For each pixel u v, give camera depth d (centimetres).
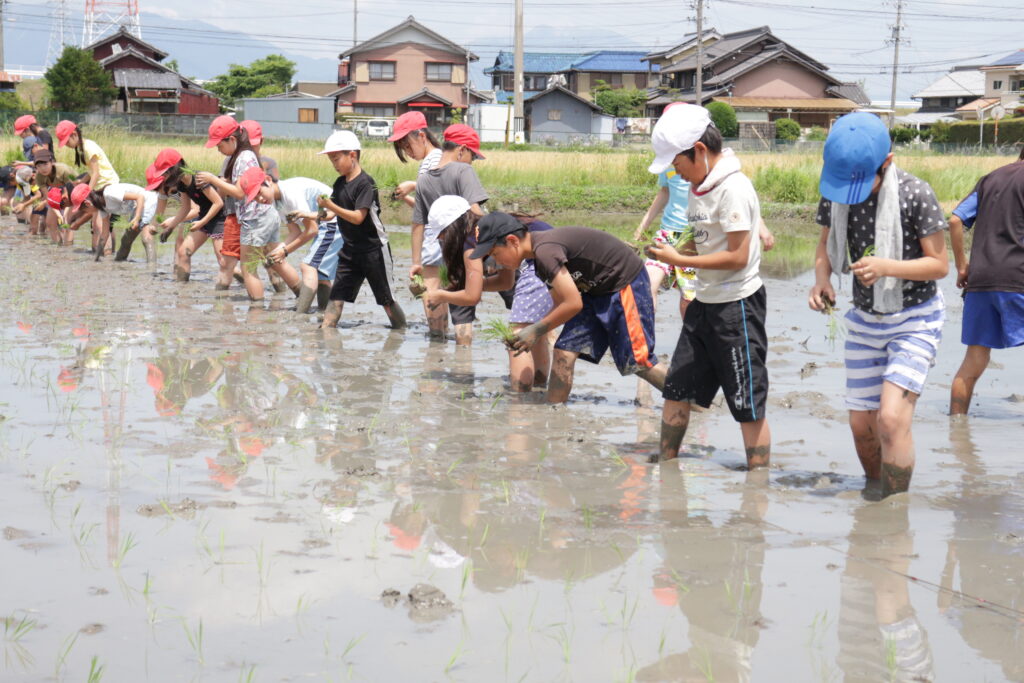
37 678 262
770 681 264
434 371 677
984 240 561
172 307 925
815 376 683
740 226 428
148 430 511
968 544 366
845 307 995
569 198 2370
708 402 467
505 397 607
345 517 388
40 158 1465
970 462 481
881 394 423
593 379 673
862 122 396
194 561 341
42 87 7106
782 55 6706
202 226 1068
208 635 288
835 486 441
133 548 352
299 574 332
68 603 307
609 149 4753
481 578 331
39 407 553
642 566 343
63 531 368
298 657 275
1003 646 284
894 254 405
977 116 7319
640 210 2369
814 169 2720
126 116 5103
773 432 539
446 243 602
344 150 781
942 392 642
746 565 345
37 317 854
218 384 621
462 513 396
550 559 349
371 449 487
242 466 454
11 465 448
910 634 292
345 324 866
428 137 750
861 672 269
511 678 265
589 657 277
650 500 417
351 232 807
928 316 417
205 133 5259
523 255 543
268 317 885
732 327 443
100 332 789
